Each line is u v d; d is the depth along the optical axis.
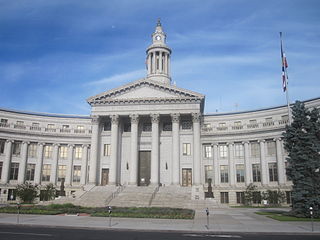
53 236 22.11
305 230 25.69
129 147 71.12
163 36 87.25
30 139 74.81
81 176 76.50
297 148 39.09
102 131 72.31
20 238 20.98
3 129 71.44
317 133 40.03
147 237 21.95
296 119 40.47
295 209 37.53
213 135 72.56
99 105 70.19
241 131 70.62
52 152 76.88
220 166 71.69
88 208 43.00
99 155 70.19
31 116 80.75
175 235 23.22
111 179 66.19
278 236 23.19
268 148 68.31
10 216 36.28
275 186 64.88
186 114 67.88
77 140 78.06
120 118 71.56
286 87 43.25
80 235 22.77
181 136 69.56
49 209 41.53
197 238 21.77
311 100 66.88
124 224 29.50
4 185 69.56
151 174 65.44
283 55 44.97
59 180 76.25
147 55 87.50
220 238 21.91
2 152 71.56
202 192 58.03
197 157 64.81
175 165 65.19
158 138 67.62
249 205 65.50
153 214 36.72
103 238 21.36
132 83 69.75
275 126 66.94
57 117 82.69
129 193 57.75
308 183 37.31
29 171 74.19
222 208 50.41
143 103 68.62
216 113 78.62
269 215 39.38
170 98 67.50
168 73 85.38
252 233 24.58
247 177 68.69
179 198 54.16
